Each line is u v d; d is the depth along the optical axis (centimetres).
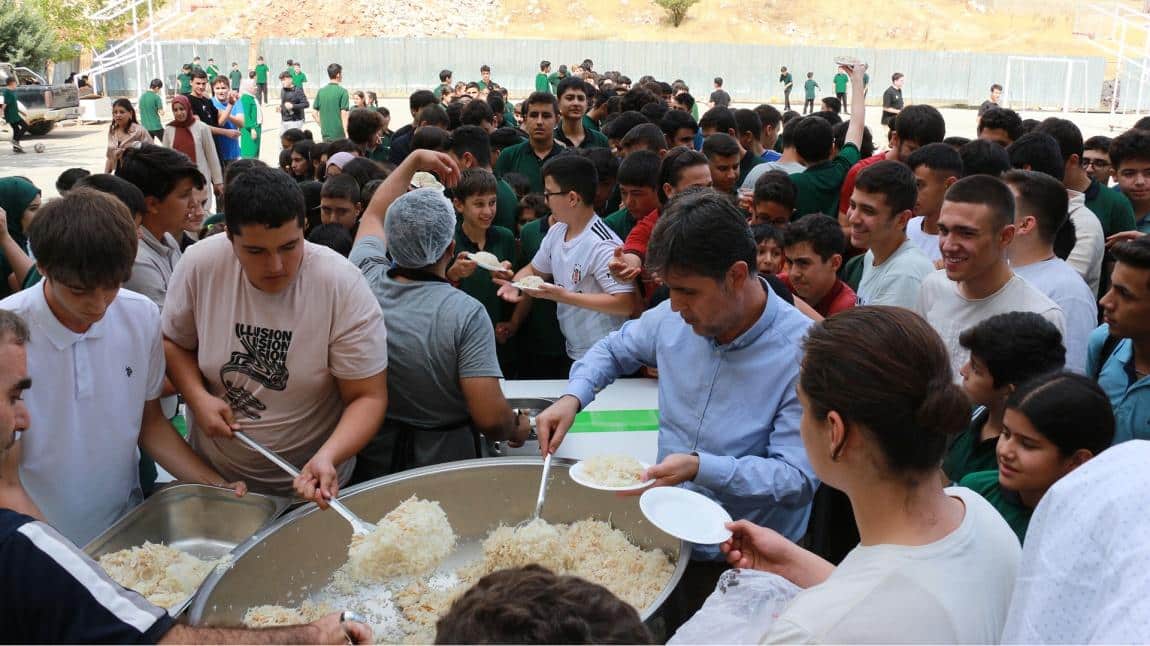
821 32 4419
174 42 3219
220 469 238
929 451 114
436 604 184
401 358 241
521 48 3444
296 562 193
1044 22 4397
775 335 198
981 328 221
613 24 4372
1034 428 185
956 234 257
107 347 207
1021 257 296
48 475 202
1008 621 108
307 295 216
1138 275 225
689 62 3459
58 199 187
